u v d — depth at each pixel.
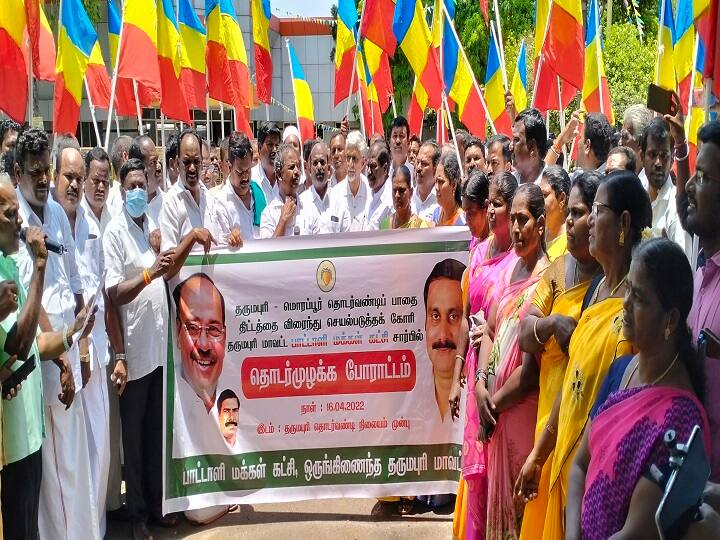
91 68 9.49
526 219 3.85
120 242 5.14
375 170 7.38
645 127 4.83
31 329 3.73
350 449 5.24
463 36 22.31
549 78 9.65
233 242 5.18
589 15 9.80
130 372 5.11
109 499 5.41
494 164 6.52
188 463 5.16
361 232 5.16
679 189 3.93
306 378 5.22
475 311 4.45
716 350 2.58
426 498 5.51
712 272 2.84
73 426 4.52
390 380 5.21
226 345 5.20
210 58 9.45
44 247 3.79
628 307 2.34
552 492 3.03
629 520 2.21
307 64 32.75
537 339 3.39
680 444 2.01
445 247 5.13
